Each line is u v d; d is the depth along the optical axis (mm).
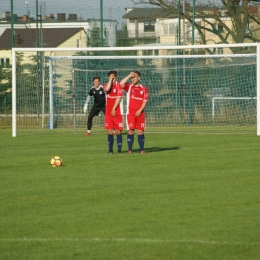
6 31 122000
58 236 21766
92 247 20328
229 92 78000
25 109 78938
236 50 91625
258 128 61531
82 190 30625
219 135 63062
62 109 77938
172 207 26141
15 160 43375
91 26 88000
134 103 45062
